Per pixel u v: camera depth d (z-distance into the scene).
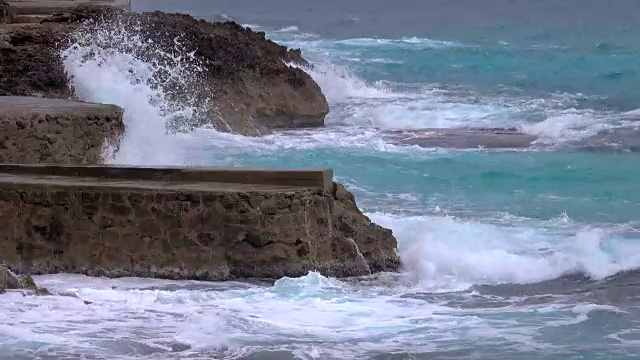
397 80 99.44
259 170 41.78
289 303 37.69
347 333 35.03
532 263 41.94
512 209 50.66
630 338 34.97
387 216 47.69
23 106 50.06
